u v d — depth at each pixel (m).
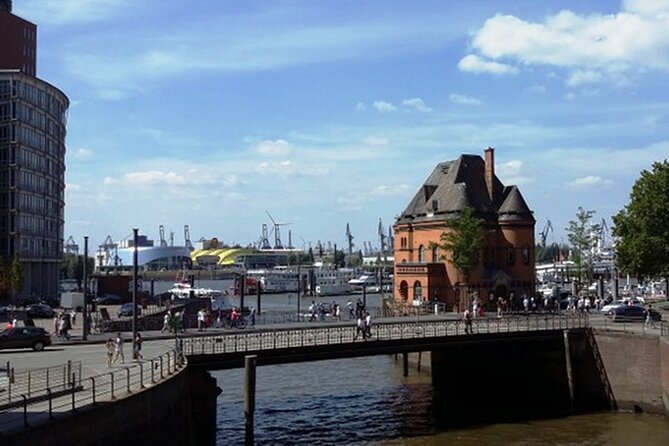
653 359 53.66
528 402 59.75
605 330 57.03
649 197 72.88
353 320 76.12
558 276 183.00
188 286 185.00
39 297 109.31
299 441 46.22
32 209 118.31
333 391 62.91
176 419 35.03
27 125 116.50
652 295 127.25
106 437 27.64
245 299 189.62
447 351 65.25
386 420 52.09
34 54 134.75
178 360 39.41
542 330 58.09
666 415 50.69
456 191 91.19
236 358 45.41
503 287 88.94
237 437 47.00
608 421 51.56
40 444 23.86
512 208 91.50
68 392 30.50
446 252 88.31
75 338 54.44
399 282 91.75
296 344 49.72
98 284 122.75
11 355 45.38
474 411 55.25
